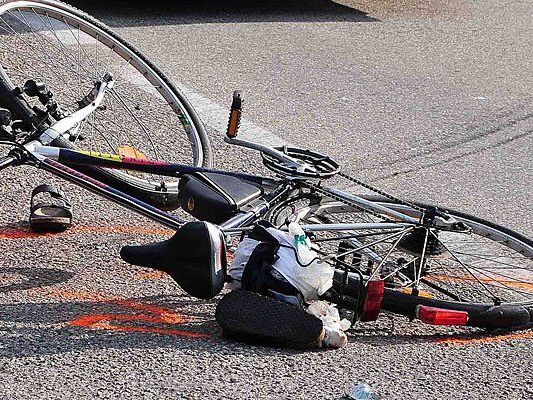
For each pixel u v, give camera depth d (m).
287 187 4.99
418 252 4.95
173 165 5.16
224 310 4.55
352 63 10.33
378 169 7.52
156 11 12.00
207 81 9.23
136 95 8.23
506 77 10.30
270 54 10.38
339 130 8.27
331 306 4.64
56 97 7.61
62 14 6.66
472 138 8.34
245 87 9.13
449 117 8.83
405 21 12.52
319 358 4.51
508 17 13.18
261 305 4.52
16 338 4.53
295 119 8.41
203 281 4.50
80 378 4.22
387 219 5.12
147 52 10.04
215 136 7.79
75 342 4.54
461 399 4.29
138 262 4.64
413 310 4.78
